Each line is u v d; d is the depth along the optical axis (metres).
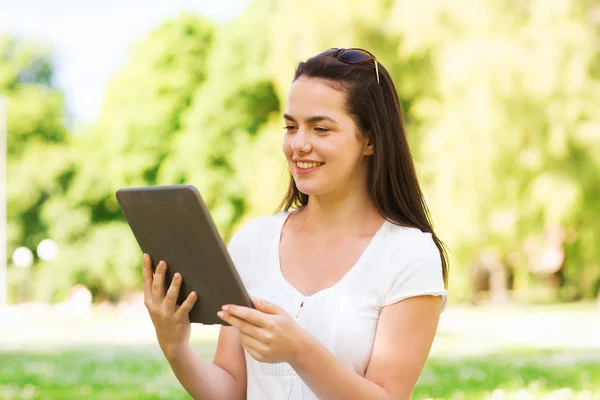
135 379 11.10
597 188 23.34
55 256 41.91
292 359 2.57
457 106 20.81
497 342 16.27
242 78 34.22
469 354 13.99
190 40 40.28
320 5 22.53
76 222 42.12
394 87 3.10
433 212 21.55
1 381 10.96
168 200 2.59
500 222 23.86
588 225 25.27
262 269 3.08
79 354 14.45
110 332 20.23
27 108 45.47
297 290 2.96
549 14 20.77
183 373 2.94
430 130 22.69
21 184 42.50
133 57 41.47
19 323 23.73
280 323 2.54
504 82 20.11
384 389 2.77
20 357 13.89
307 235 3.08
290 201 3.31
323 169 2.93
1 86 46.34
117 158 40.53
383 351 2.83
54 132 46.41
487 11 21.06
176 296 2.73
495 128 20.30
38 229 42.97
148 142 40.09
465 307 30.02
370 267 2.93
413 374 2.84
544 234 28.09
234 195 35.84
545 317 24.55
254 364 2.98
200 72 40.44
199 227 2.56
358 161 3.04
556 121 20.91
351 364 2.83
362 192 3.07
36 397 9.66
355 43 22.45
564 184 22.61
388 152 3.04
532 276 36.38
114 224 42.53
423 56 22.94
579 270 30.77
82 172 42.38
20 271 42.28
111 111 42.00
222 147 35.53
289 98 2.98
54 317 27.25
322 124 2.91
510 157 21.16
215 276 2.62
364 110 2.97
